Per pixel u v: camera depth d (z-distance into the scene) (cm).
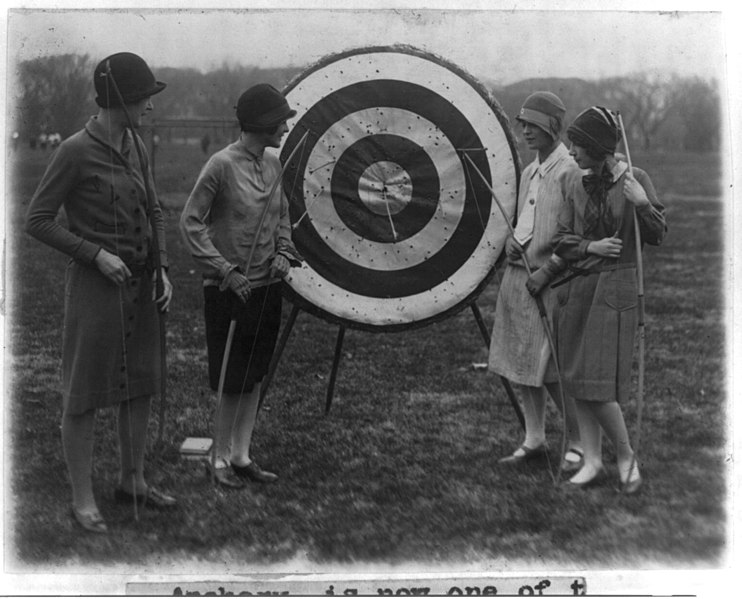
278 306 384
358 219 416
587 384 366
